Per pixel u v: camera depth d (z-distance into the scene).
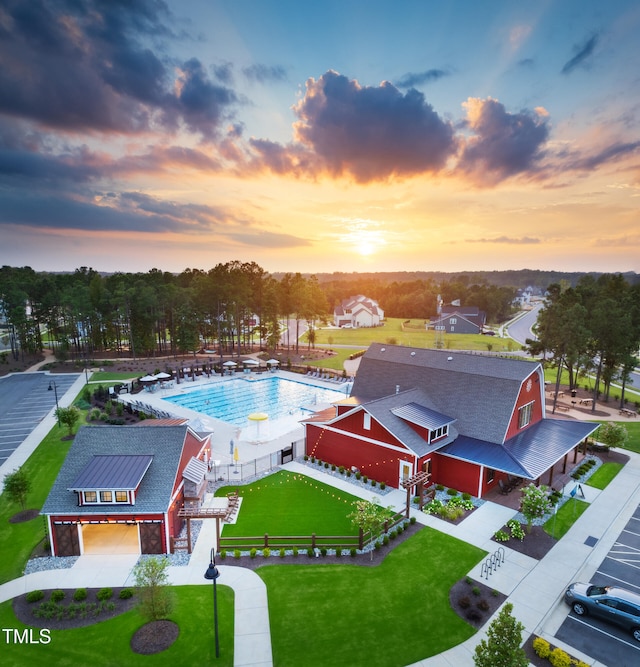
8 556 21.94
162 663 15.55
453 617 17.64
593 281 66.19
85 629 17.17
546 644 15.84
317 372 65.12
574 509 26.62
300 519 25.62
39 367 69.38
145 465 23.28
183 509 23.77
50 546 22.55
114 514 21.61
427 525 24.70
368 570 20.72
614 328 45.53
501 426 29.59
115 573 20.61
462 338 108.12
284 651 16.02
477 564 21.14
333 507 27.06
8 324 75.94
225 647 16.20
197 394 55.97
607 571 20.80
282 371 68.00
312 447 34.75
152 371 65.94
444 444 29.19
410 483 25.14
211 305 76.69
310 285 97.81
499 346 94.19
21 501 25.44
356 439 31.55
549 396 53.56
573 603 18.20
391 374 37.28
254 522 25.30
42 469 32.28
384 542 22.73
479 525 24.72
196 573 20.61
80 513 21.53
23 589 19.52
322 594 19.08
